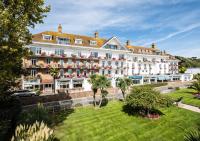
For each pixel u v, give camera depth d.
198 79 46.91
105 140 20.94
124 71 70.38
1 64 15.44
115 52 67.62
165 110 32.94
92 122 26.89
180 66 110.62
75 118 28.67
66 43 55.94
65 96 39.25
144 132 23.36
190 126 25.14
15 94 39.75
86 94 42.94
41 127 16.70
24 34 16.97
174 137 21.88
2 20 14.20
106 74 64.00
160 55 85.31
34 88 49.41
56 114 30.67
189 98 42.50
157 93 29.83
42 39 51.84
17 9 16.27
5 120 21.86
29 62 49.03
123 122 27.00
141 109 30.73
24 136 15.16
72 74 56.75
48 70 52.06
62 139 20.69
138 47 83.25
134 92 30.72
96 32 68.31
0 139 17.38
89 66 59.59
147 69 80.62
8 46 15.27
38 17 18.12
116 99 42.50
